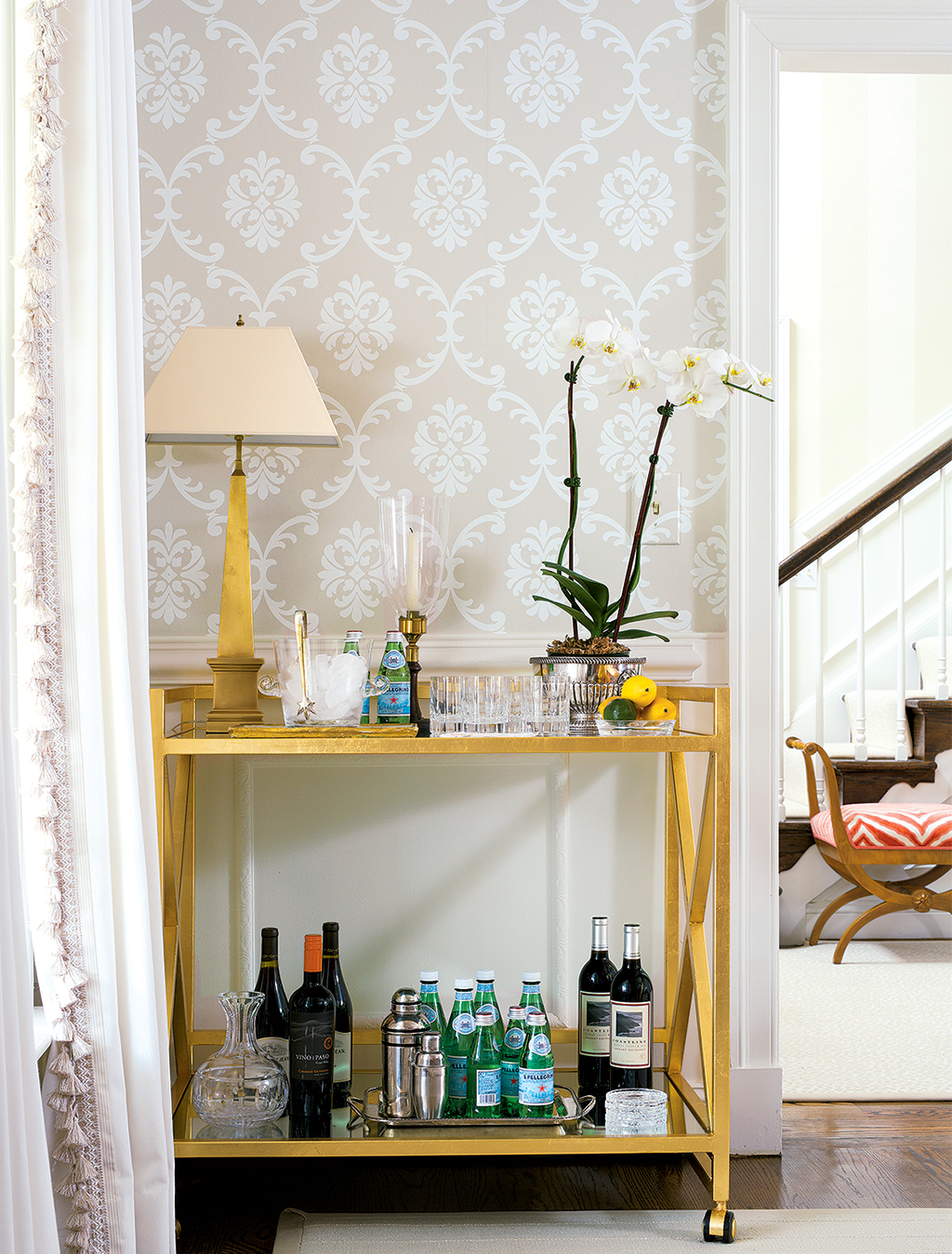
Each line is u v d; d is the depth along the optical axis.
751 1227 1.65
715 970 1.62
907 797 3.53
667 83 2.07
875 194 4.27
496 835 2.05
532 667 2.03
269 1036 1.80
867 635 4.03
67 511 1.25
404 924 2.04
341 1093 1.75
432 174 2.04
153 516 2.02
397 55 2.04
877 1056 2.43
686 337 2.06
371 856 2.03
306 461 2.03
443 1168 1.89
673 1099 1.81
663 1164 1.91
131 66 1.48
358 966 2.03
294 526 2.03
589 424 2.06
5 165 1.34
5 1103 0.97
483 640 2.04
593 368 2.06
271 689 1.76
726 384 1.74
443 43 2.05
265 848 2.02
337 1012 1.77
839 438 4.25
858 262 4.27
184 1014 1.83
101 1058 1.25
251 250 2.02
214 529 2.03
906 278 4.25
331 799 2.03
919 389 4.24
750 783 2.04
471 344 2.05
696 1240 1.61
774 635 2.05
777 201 2.06
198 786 2.01
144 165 2.01
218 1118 1.63
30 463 1.21
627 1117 1.64
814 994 2.90
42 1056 1.46
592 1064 1.81
